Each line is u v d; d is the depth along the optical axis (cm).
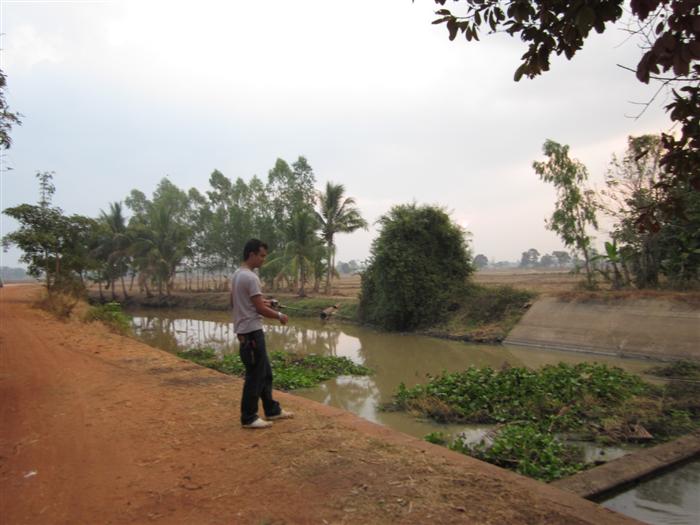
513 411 992
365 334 2683
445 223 2769
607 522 355
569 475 647
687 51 244
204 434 563
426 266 2681
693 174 329
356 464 455
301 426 578
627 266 2233
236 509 379
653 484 607
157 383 855
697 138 316
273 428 573
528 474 641
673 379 1290
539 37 347
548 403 998
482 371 1234
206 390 793
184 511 380
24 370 991
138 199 6425
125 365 1040
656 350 1553
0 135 862
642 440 809
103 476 455
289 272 3991
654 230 364
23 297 3384
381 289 2762
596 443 812
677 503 557
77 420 639
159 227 4731
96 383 864
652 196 1838
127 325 2114
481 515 360
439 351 2030
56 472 468
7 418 655
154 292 5538
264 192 4984
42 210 2553
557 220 2362
